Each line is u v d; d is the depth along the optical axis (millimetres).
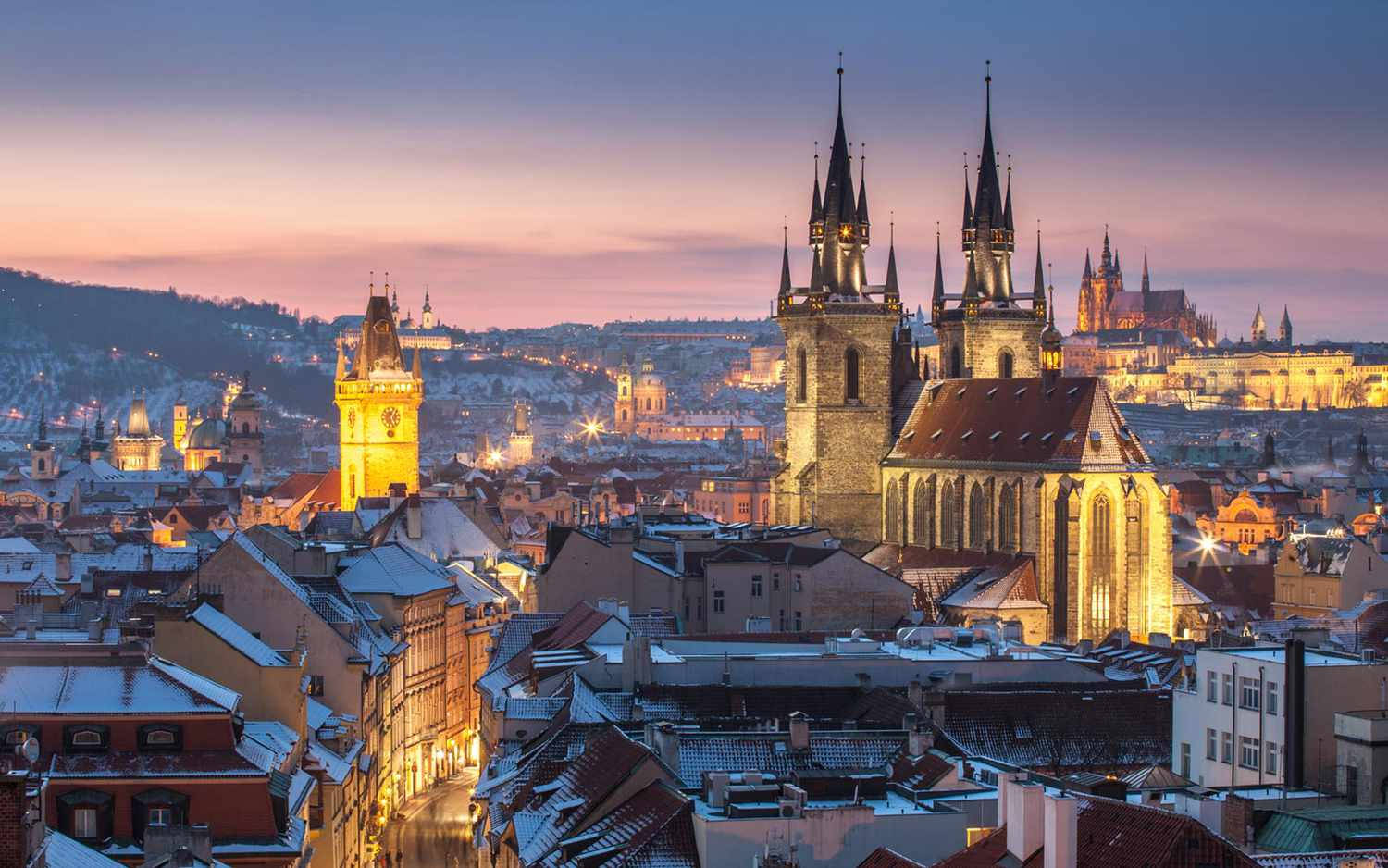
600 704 181250
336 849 177250
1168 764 162500
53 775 137875
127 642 149875
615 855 130750
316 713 198125
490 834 169500
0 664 144875
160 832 124375
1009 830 110000
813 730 165000
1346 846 111750
